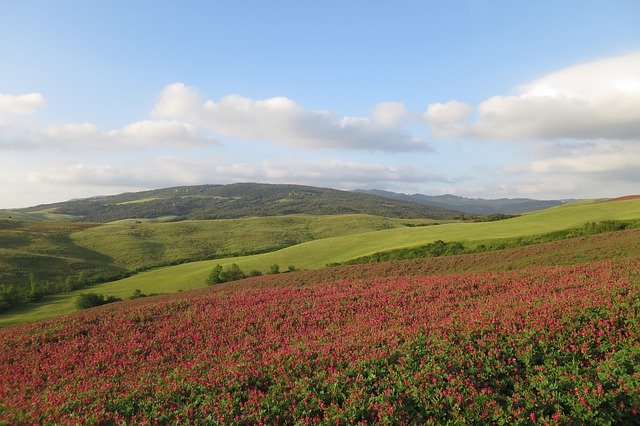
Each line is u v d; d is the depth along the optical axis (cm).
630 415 1088
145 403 1445
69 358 2412
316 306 2816
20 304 7375
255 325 2572
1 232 14712
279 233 16575
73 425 1319
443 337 1655
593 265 2802
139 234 16338
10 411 1617
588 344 1449
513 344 1490
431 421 1127
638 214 7038
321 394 1334
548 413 1134
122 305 4581
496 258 4750
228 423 1222
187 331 2611
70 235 15988
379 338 1798
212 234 16488
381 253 6950
